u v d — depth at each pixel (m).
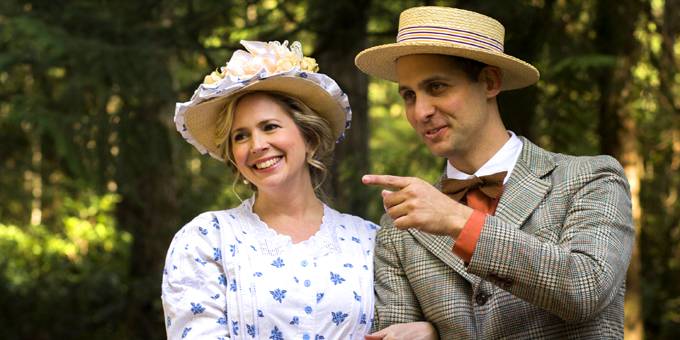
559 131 5.72
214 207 9.27
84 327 9.37
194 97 2.72
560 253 2.25
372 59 2.80
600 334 2.42
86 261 11.49
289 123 2.76
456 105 2.57
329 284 2.71
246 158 2.75
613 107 5.79
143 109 5.67
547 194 2.54
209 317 2.66
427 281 2.61
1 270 10.39
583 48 5.34
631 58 5.58
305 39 6.55
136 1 5.95
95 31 5.75
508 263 2.24
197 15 6.00
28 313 9.61
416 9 2.61
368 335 2.58
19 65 5.64
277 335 2.64
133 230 9.19
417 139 6.21
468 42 2.56
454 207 2.29
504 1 5.02
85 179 5.50
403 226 2.29
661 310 8.04
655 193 7.00
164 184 8.90
